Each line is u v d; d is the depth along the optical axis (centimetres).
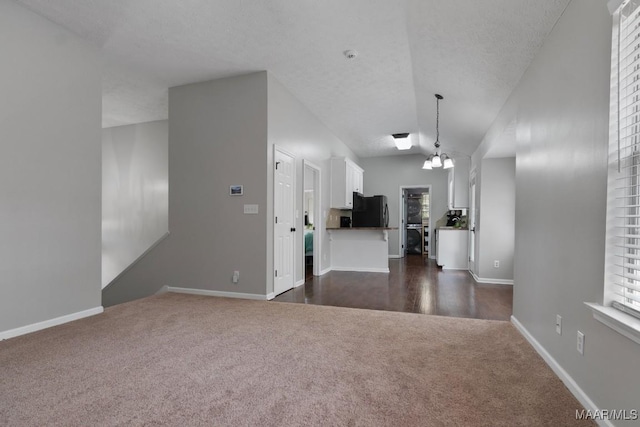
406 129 642
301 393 176
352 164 698
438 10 262
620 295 147
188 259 427
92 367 205
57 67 292
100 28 303
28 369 201
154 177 590
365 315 324
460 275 590
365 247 644
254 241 397
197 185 424
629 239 149
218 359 218
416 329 282
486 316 330
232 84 411
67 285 297
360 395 174
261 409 160
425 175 859
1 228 252
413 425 149
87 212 316
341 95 476
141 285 449
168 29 310
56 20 288
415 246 970
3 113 254
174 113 438
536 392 179
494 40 266
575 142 184
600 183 157
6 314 255
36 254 275
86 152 315
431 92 434
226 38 328
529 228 260
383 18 297
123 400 167
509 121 350
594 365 158
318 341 252
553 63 219
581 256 174
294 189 475
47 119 283
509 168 520
